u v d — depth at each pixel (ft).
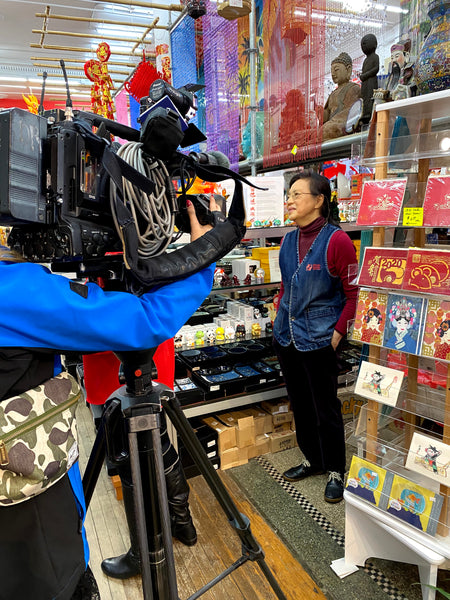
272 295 11.28
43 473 2.20
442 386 4.55
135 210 2.78
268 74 8.23
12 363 2.17
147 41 10.75
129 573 5.15
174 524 5.66
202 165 3.06
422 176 4.60
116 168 2.19
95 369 6.24
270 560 5.45
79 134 2.28
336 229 6.44
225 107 8.87
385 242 5.08
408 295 4.28
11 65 15.52
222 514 6.37
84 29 12.71
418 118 4.78
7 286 2.12
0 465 2.05
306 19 7.34
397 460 4.91
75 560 2.45
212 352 8.68
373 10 7.82
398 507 4.60
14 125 2.01
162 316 2.62
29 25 12.55
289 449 8.24
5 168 1.98
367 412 4.95
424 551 4.33
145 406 2.79
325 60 8.19
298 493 6.85
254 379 7.95
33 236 2.47
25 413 2.18
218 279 8.54
